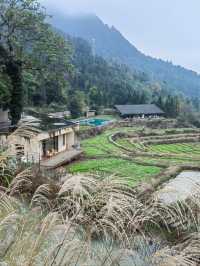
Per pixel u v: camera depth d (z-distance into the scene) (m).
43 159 23.95
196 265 3.84
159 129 61.09
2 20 27.23
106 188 4.35
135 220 4.13
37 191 4.94
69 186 4.32
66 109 66.88
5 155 6.30
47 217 4.10
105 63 156.00
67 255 3.89
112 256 3.93
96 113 80.19
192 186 4.60
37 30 28.12
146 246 4.20
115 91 105.44
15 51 27.75
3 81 25.28
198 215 4.35
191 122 82.44
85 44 193.12
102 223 4.14
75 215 4.09
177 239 4.31
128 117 81.94
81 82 107.81
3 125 27.84
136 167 23.61
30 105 53.22
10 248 4.09
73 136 29.73
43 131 23.41
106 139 43.19
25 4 27.59
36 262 3.88
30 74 29.97
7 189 4.99
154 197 4.46
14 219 4.50
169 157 29.70
